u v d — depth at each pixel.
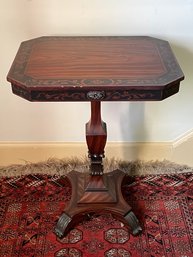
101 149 1.50
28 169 1.92
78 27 1.60
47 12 1.55
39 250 1.50
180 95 1.77
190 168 1.93
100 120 1.44
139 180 1.86
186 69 1.71
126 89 1.16
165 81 1.17
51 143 1.91
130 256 1.47
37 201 1.74
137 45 1.45
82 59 1.32
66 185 1.80
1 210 1.68
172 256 1.48
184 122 1.86
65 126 1.86
